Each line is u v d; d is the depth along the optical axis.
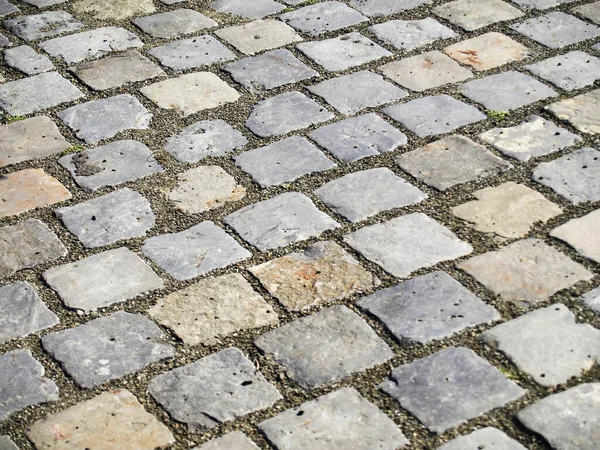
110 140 1.72
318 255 1.52
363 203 1.59
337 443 1.31
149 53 1.90
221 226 1.57
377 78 1.82
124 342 1.42
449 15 1.97
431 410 1.33
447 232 1.54
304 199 1.61
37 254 1.54
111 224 1.58
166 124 1.75
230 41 1.93
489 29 1.93
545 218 1.55
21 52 1.92
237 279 1.49
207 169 1.66
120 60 1.89
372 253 1.52
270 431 1.32
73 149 1.71
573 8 1.97
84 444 1.32
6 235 1.57
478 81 1.80
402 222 1.56
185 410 1.35
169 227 1.58
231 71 1.85
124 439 1.32
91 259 1.53
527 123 1.71
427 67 1.84
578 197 1.58
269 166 1.66
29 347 1.42
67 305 1.47
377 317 1.43
